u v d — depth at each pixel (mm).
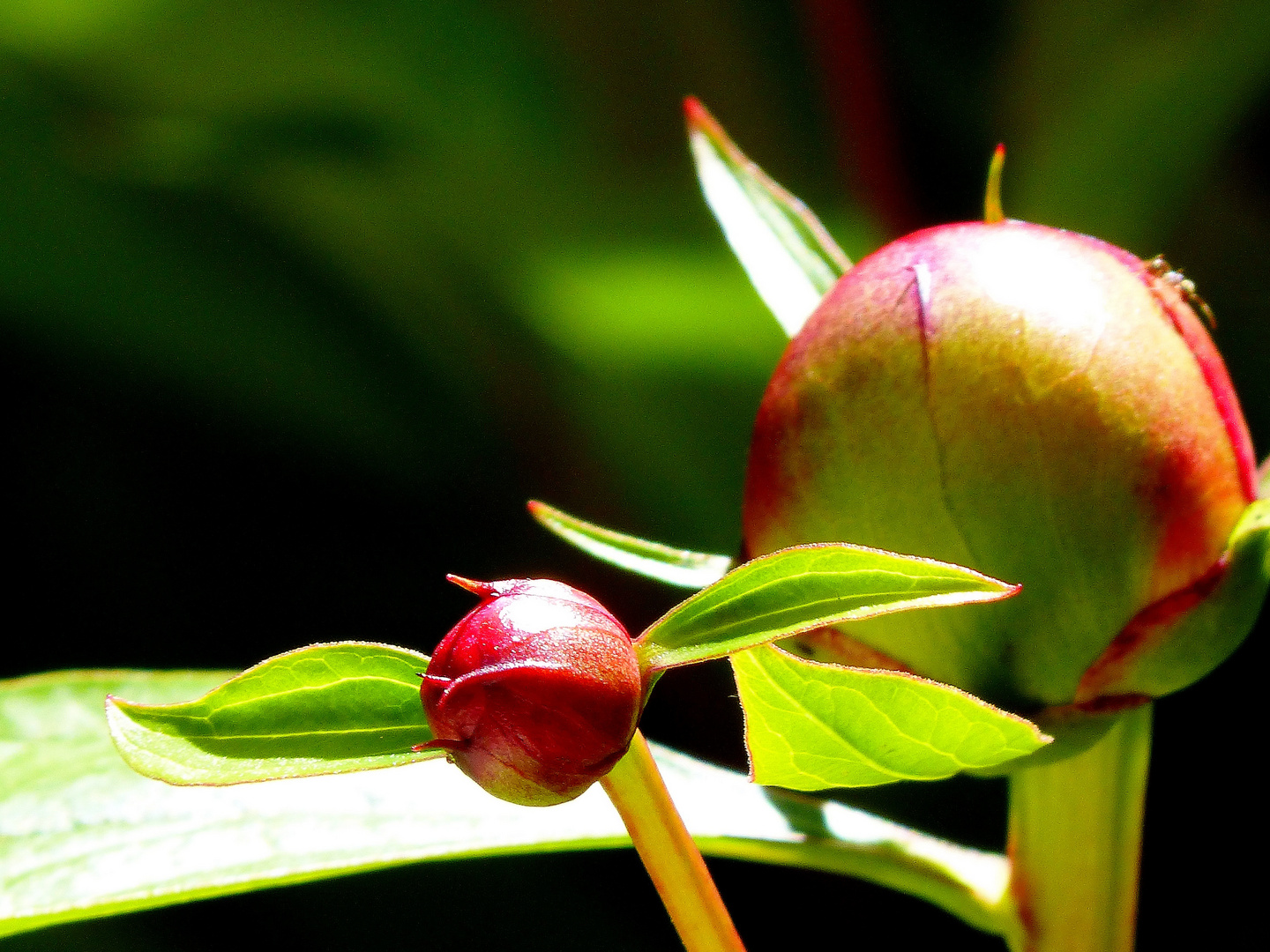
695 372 670
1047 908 374
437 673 333
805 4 702
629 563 365
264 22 696
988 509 356
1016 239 361
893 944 600
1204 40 639
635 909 632
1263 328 617
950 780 578
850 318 360
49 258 709
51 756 386
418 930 635
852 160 706
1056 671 358
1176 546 356
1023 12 678
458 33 709
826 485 359
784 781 344
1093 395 355
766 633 333
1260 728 565
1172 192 646
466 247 708
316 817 378
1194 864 565
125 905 366
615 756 333
